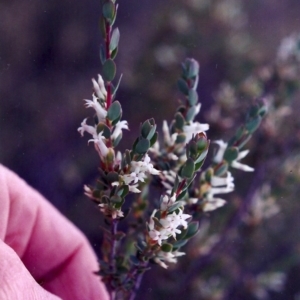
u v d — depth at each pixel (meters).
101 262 0.19
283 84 0.28
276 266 0.34
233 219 0.30
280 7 0.59
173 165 0.18
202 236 0.29
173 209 0.16
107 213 0.17
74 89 0.55
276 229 0.38
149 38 0.53
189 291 0.30
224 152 0.18
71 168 0.50
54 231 0.26
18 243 0.25
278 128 0.28
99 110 0.16
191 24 0.51
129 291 0.20
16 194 0.25
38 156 0.51
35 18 0.57
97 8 0.59
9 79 0.54
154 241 0.17
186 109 0.19
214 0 0.51
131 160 0.16
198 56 0.50
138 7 0.58
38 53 0.56
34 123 0.53
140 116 0.49
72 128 0.53
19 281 0.18
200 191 0.19
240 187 0.35
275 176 0.29
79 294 0.25
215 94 0.46
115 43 0.16
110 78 0.16
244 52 0.50
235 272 0.33
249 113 0.19
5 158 0.51
